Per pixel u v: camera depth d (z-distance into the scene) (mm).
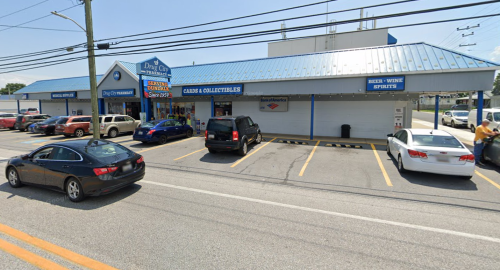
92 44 12156
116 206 5355
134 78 18641
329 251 3691
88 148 5914
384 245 3859
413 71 11914
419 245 3865
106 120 16453
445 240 4020
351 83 13195
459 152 6828
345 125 15305
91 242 3904
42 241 3928
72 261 3432
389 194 6191
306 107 16609
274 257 3525
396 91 12477
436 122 13016
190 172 8219
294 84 14484
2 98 62156
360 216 4906
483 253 3656
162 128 13711
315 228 4402
